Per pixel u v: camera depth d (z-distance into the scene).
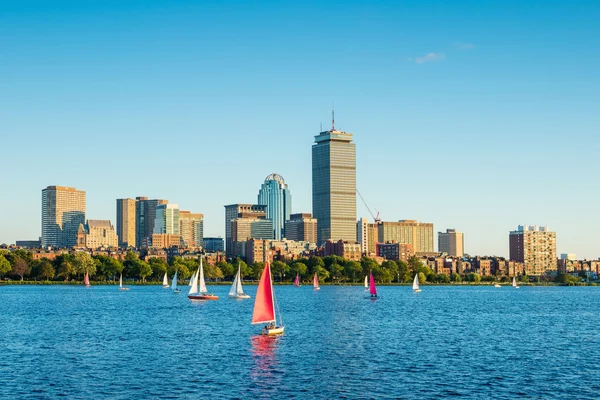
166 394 89.12
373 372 103.56
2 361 112.50
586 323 188.50
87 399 86.56
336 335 148.25
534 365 110.50
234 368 106.06
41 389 91.75
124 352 121.94
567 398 87.94
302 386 93.88
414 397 88.00
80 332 153.88
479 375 101.62
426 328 167.38
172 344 132.00
